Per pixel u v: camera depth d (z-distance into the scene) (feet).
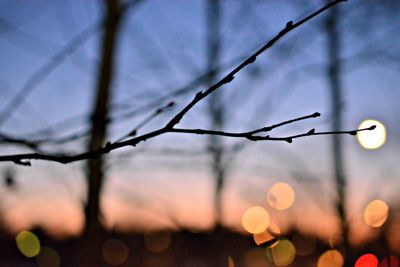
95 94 15.92
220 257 20.04
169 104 6.52
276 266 16.75
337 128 20.51
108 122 8.70
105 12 16.12
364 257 16.15
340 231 17.98
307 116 5.13
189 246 21.24
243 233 20.16
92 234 14.67
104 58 16.29
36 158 5.36
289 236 17.54
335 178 19.39
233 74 4.90
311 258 17.63
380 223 16.84
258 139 5.12
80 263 14.92
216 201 21.01
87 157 5.25
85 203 13.66
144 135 5.11
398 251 16.43
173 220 17.21
